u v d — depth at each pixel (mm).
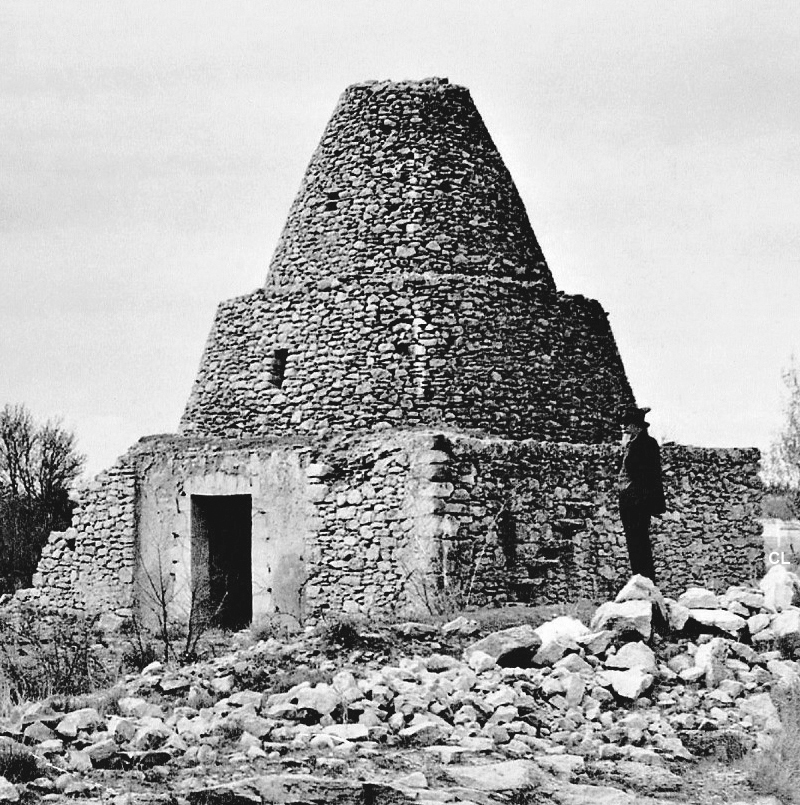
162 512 23422
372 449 21312
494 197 25188
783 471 34188
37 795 10508
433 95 25203
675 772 11992
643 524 17359
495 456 21047
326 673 14094
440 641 15727
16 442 37812
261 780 10688
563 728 12945
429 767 11438
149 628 22672
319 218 25047
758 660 14703
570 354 24812
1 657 21219
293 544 21875
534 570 21344
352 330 23875
